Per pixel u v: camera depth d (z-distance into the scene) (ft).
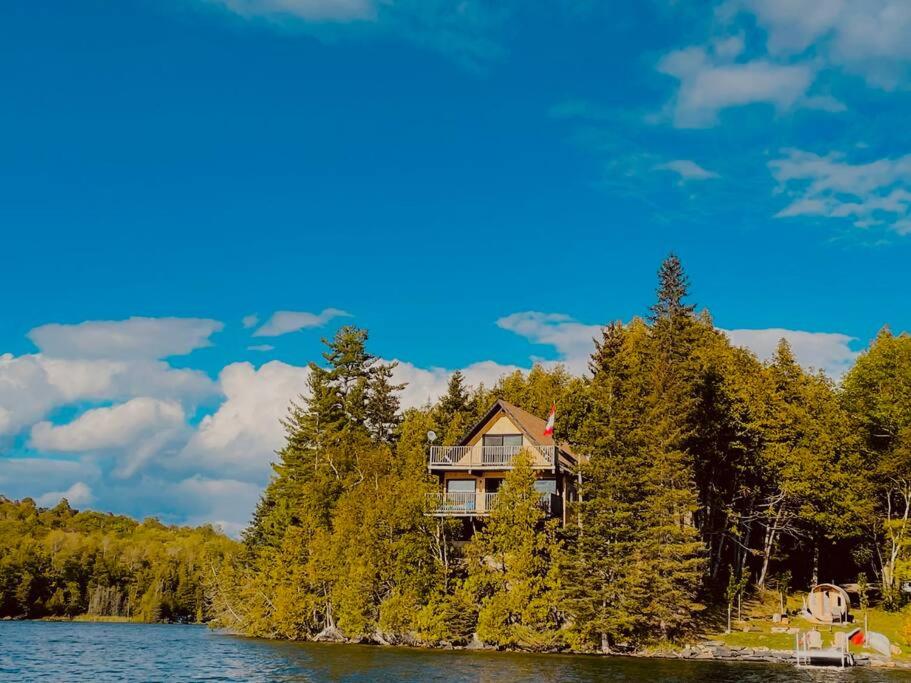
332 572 234.58
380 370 375.86
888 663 172.76
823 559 262.06
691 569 204.03
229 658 185.78
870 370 246.06
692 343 280.10
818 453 224.12
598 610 191.31
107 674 157.58
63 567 503.61
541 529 213.05
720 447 245.86
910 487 223.92
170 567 501.15
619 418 209.46
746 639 193.06
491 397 353.31
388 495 226.99
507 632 196.95
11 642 253.44
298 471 325.42
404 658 179.01
